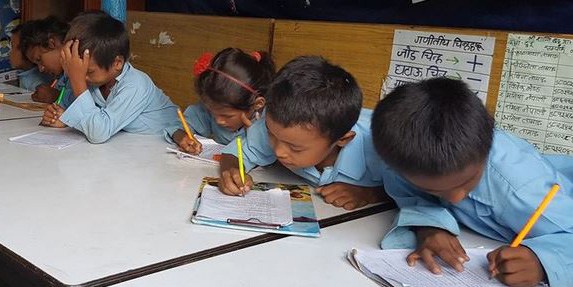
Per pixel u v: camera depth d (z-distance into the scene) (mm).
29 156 1406
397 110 895
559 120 1522
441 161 845
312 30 2027
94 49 1638
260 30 2197
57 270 800
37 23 2340
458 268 880
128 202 1111
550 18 1591
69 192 1148
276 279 824
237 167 1339
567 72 1495
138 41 2729
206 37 2418
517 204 947
